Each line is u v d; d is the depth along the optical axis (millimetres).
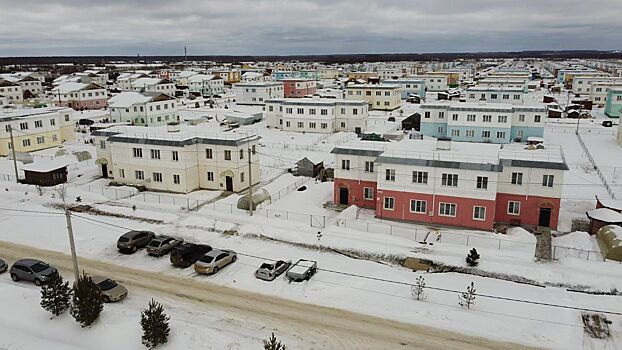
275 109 100938
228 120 104562
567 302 29312
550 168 42062
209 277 33156
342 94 146000
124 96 101188
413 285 31234
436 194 42938
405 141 52094
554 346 24984
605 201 44844
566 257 35188
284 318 27750
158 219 44469
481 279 32656
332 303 29547
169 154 53125
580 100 136750
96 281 30297
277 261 34844
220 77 187125
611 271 32906
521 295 30219
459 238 39719
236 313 28266
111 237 40312
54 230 41688
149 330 24094
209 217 44719
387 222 44406
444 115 84688
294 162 68250
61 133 83125
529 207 43438
